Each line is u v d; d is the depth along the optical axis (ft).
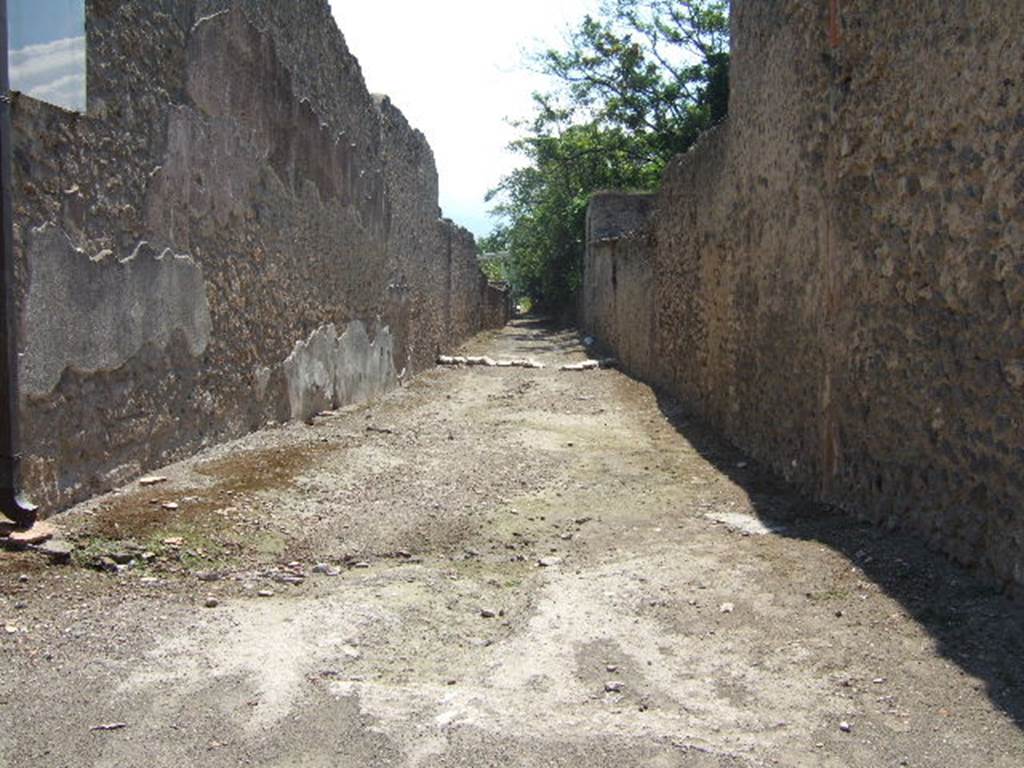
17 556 13.23
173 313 19.58
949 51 13.83
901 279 15.44
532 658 11.39
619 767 8.72
